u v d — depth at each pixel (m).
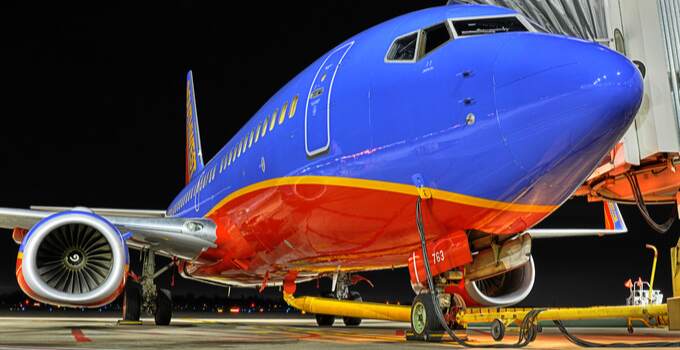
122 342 7.00
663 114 7.52
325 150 7.71
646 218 8.11
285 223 8.88
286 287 12.09
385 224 7.28
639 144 7.64
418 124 6.68
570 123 5.71
